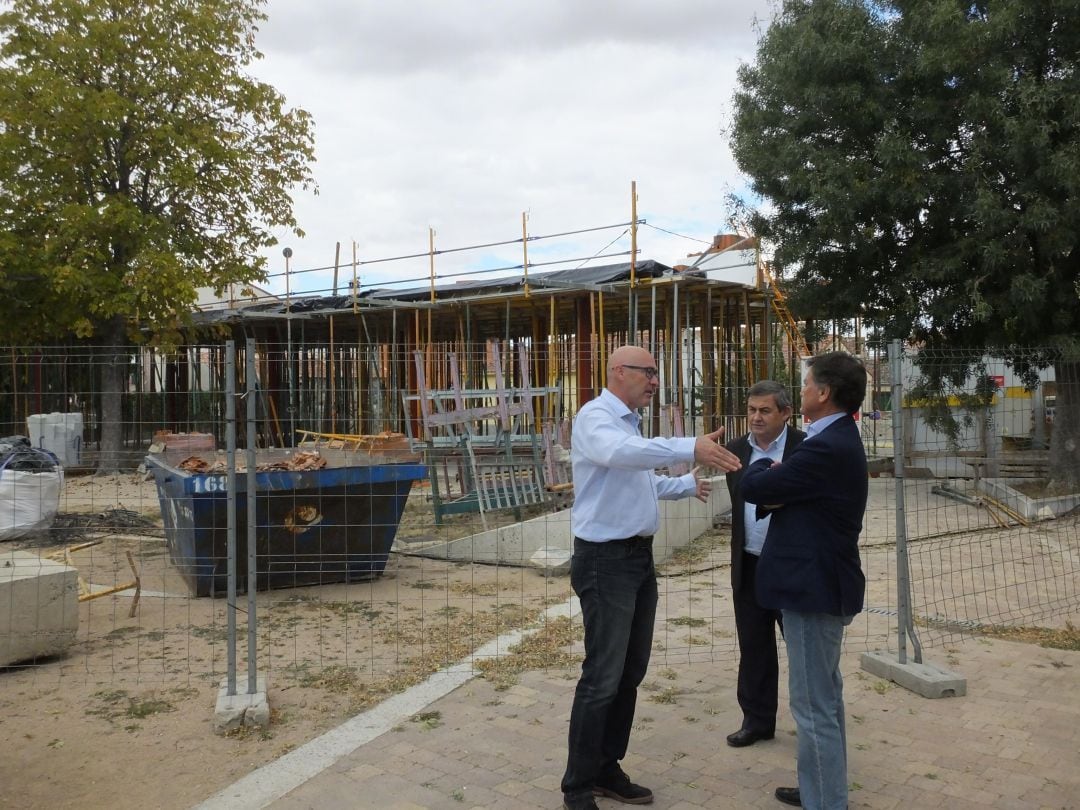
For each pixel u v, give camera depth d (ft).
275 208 63.57
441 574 26.96
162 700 16.08
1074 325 38.63
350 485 24.68
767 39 44.83
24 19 54.44
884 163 38.42
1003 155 36.73
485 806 11.84
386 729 14.48
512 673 17.21
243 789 12.43
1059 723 14.46
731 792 12.24
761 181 44.91
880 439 36.45
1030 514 34.63
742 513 13.70
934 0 38.19
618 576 11.39
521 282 51.60
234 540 15.29
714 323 58.29
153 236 56.65
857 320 44.50
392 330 63.10
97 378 28.04
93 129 54.19
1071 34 36.22
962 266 38.06
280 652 18.89
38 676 17.58
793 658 11.02
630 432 11.72
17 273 54.65
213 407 29.19
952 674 16.02
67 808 11.98
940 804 11.71
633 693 12.03
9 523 31.50
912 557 28.68
